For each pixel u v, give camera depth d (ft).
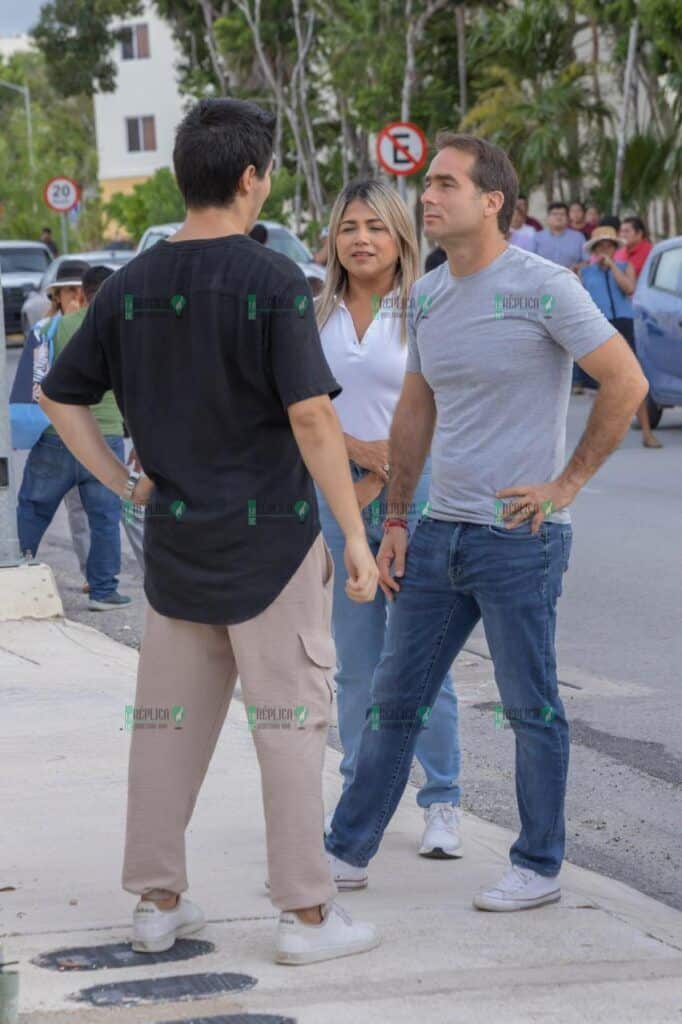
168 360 14.28
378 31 125.80
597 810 21.56
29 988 14.21
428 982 14.43
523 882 16.75
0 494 31.91
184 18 167.63
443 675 17.26
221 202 14.33
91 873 17.62
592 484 49.73
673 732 24.89
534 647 16.47
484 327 16.10
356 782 17.42
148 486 14.73
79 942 15.46
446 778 18.83
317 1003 13.83
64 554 41.98
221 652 14.93
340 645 19.21
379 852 18.94
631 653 29.68
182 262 14.19
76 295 34.09
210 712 15.10
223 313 13.98
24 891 17.03
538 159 101.76
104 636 31.01
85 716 24.48
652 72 97.76
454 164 15.89
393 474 17.46
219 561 14.38
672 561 37.83
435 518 16.84
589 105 106.01
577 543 40.34
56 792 20.61
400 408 17.52
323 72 152.87
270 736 14.61
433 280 16.60
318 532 14.78
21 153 247.29
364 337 18.94
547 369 16.24
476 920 16.38
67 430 14.96
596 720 25.55
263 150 14.39
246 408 14.20
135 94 226.17
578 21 120.98
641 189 96.73
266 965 14.83
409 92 119.03
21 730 23.66
